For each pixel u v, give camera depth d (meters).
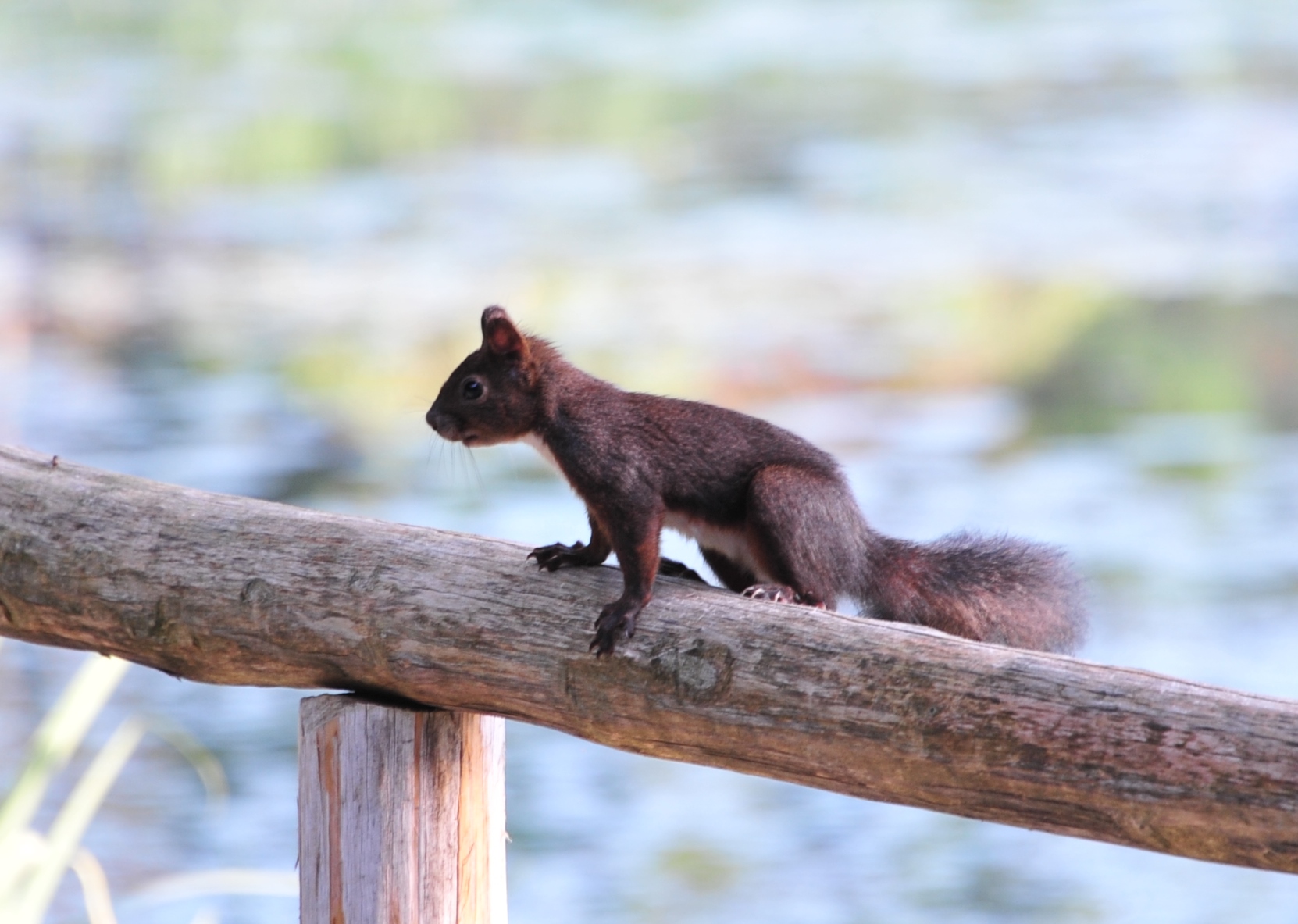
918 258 23.80
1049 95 31.70
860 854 10.19
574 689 3.89
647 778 11.09
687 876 9.86
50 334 21.73
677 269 23.36
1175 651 12.73
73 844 5.55
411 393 19.83
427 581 4.08
